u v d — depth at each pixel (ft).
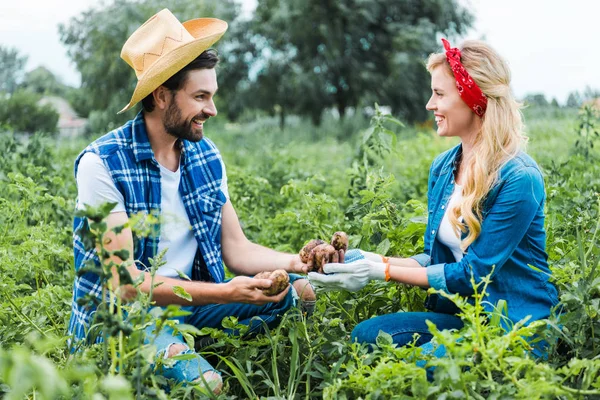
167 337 10.70
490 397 8.45
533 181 10.73
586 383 8.77
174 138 11.91
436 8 110.22
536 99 68.23
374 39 109.09
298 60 109.60
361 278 11.35
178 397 10.09
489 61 10.93
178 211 12.09
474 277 10.84
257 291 10.91
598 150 28.68
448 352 8.71
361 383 9.21
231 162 38.19
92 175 11.33
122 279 8.38
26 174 22.33
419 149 36.35
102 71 84.33
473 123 11.29
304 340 11.30
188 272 12.32
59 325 12.20
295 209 17.83
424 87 105.70
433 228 11.85
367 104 106.22
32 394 9.09
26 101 87.81
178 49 10.97
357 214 13.83
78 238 11.41
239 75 109.81
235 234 13.00
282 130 87.40
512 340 8.87
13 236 14.55
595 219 13.28
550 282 11.06
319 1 102.73
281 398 9.87
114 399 6.60
